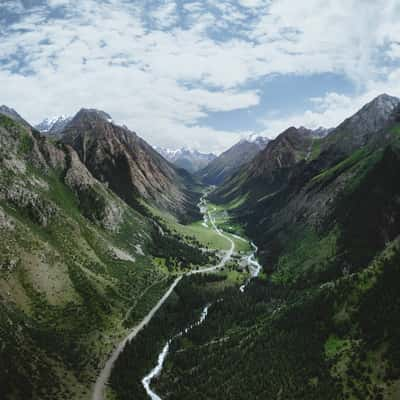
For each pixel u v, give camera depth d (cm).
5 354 13475
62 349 15612
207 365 15738
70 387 14038
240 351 15938
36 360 14300
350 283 15750
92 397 13925
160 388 15038
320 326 15000
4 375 12781
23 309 16450
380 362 12094
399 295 13738
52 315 17088
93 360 15962
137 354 16988
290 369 13612
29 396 12762
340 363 12825
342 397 11744
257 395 13062
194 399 13812
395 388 11219
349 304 14900
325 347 13938
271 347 15188
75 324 17375
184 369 16162
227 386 13988
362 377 11988
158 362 17075
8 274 17112
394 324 12862
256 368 14338
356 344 13225
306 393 12369
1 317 14838
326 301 15762
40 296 17550
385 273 14875
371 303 14200
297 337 15012
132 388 14788
